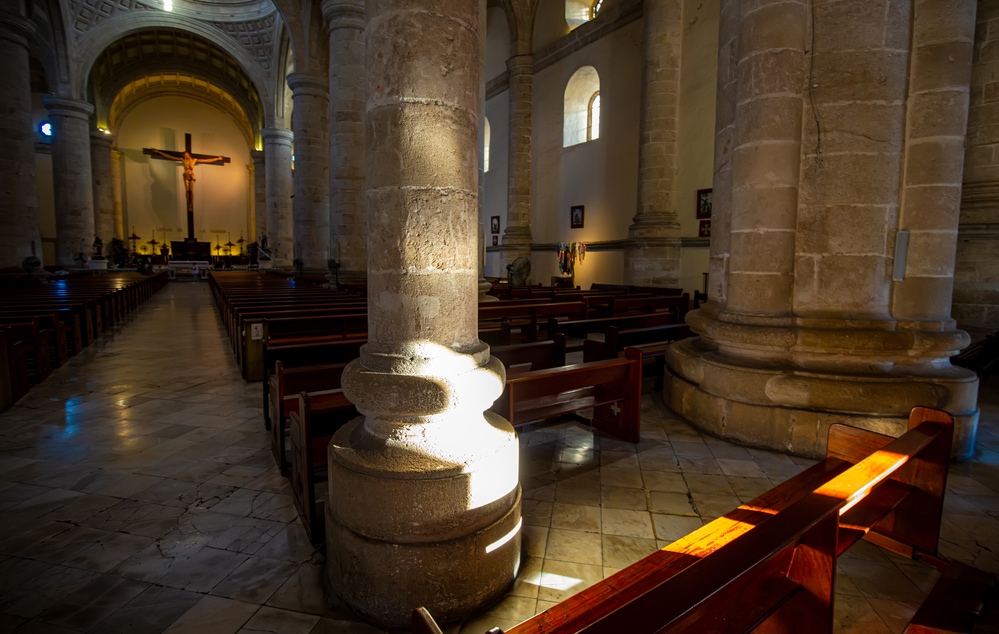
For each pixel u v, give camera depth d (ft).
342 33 42.32
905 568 9.60
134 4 77.56
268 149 85.66
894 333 14.73
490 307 26.71
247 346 22.57
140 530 10.75
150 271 93.56
